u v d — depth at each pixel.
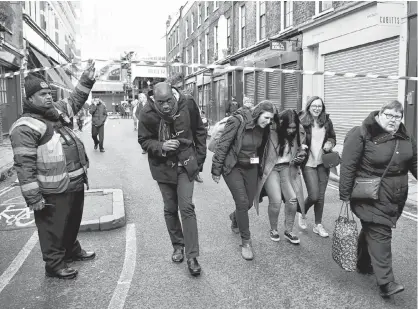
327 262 4.12
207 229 5.20
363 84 11.68
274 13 17.11
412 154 3.33
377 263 3.32
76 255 4.18
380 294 3.38
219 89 26.00
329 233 5.04
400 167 3.30
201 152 4.09
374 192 3.28
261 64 18.62
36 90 3.46
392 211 3.30
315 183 4.82
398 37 10.19
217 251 4.44
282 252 4.41
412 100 9.50
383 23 9.65
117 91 60.31
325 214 5.83
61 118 3.75
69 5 38.16
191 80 33.00
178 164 3.91
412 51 9.49
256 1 19.02
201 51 29.48
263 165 4.52
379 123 3.31
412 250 4.41
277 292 3.47
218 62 24.56
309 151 4.76
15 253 4.41
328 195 6.97
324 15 12.92
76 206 3.86
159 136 3.88
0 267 4.05
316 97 4.69
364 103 11.70
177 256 4.14
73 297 3.42
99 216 5.38
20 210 6.05
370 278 3.75
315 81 14.13
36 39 22.08
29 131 3.42
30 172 3.41
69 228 3.89
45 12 25.11
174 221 4.16
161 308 3.22
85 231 5.08
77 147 3.80
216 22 25.45
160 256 4.30
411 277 3.75
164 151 3.80
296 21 15.12
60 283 3.68
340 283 3.64
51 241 3.71
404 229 5.13
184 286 3.60
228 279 3.74
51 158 3.53
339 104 12.93
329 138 4.83
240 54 21.23
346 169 3.43
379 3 9.59
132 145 15.42
